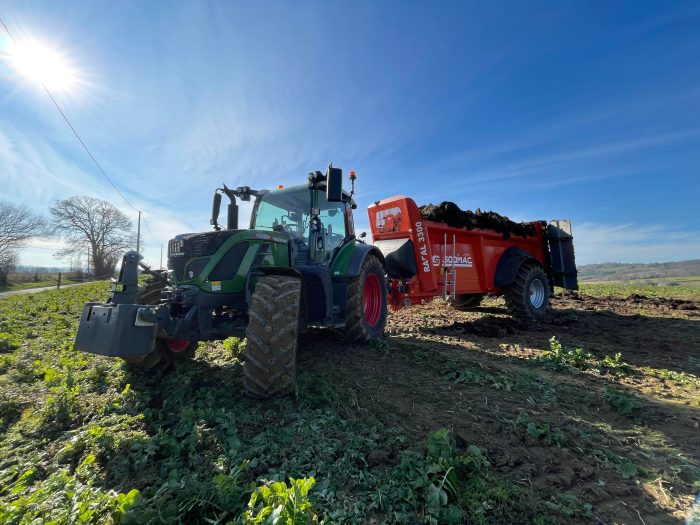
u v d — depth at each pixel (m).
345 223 5.48
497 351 5.16
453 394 3.47
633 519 1.93
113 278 3.44
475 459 2.27
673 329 6.79
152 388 3.68
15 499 2.01
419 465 2.21
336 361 4.45
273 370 3.09
